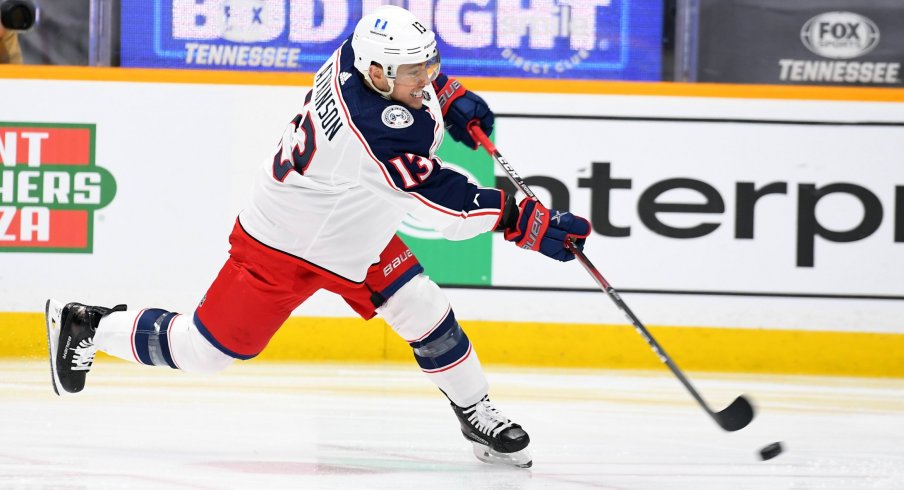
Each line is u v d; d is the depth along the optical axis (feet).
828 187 62.69
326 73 32.68
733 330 62.69
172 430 40.83
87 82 62.44
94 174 62.44
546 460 37.19
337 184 33.14
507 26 64.44
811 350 62.64
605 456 38.11
